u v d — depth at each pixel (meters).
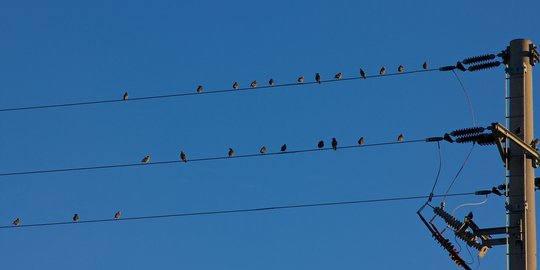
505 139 29.19
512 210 28.59
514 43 30.09
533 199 28.72
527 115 29.44
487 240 30.34
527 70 29.84
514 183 28.84
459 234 30.67
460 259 30.61
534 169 29.09
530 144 29.12
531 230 28.42
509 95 29.72
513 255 28.17
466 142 30.77
